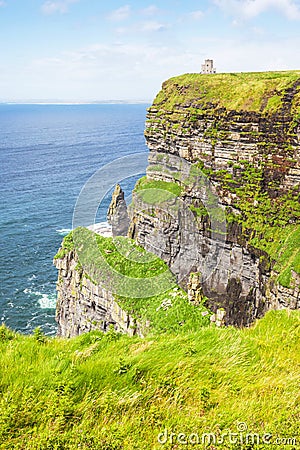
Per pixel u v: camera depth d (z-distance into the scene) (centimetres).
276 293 4400
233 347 1235
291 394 1055
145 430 941
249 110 5294
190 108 5806
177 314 3384
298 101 5012
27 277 7544
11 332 1446
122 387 1062
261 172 5153
